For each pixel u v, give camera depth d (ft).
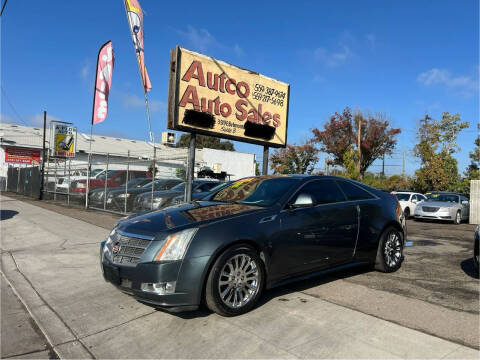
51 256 22.66
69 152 71.10
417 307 13.10
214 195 17.61
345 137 101.14
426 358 9.50
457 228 40.60
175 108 27.94
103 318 12.94
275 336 10.94
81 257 22.38
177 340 10.97
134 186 50.08
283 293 14.78
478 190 47.03
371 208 17.38
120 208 43.27
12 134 118.52
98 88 54.29
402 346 10.16
